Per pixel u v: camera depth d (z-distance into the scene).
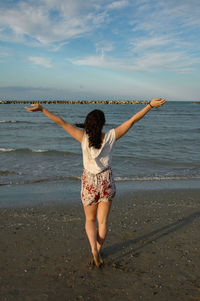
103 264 2.89
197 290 2.42
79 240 3.54
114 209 4.96
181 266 2.86
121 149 12.76
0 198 5.59
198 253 3.17
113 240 3.55
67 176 7.67
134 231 3.87
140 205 5.23
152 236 3.69
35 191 6.21
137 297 2.32
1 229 3.90
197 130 22.92
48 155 10.88
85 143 2.47
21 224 4.12
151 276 2.66
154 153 11.73
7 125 26.41
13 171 8.12
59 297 2.31
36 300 2.27
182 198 5.77
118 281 2.57
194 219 4.43
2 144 14.20
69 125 2.50
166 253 3.17
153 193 6.16
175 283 2.54
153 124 30.17
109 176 2.52
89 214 2.69
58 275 2.67
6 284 2.50
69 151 12.00
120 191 6.31
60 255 3.11
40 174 7.88
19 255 3.09
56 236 3.67
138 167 9.15
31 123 29.45
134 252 3.21
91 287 2.47
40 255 3.10
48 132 20.41
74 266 2.86
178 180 7.54
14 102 139.12
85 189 2.54
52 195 5.89
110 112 60.72
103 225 2.69
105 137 2.45
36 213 4.68
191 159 10.48
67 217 4.49
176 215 4.63
